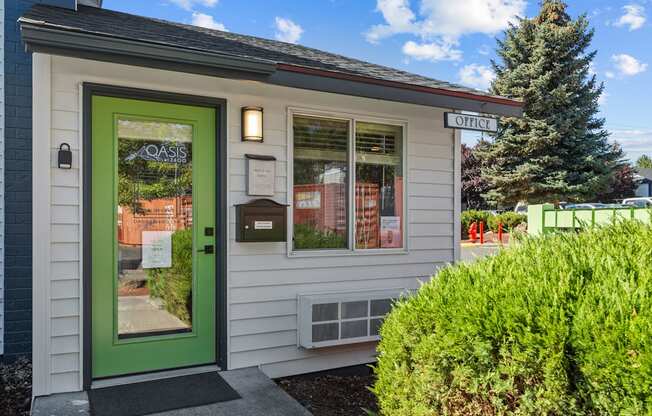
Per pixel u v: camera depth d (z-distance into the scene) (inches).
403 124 198.4
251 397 137.3
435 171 205.5
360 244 188.7
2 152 169.5
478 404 73.4
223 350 159.2
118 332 147.4
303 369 174.6
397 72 218.8
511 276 78.8
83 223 140.3
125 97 148.3
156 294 152.6
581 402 61.9
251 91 166.4
